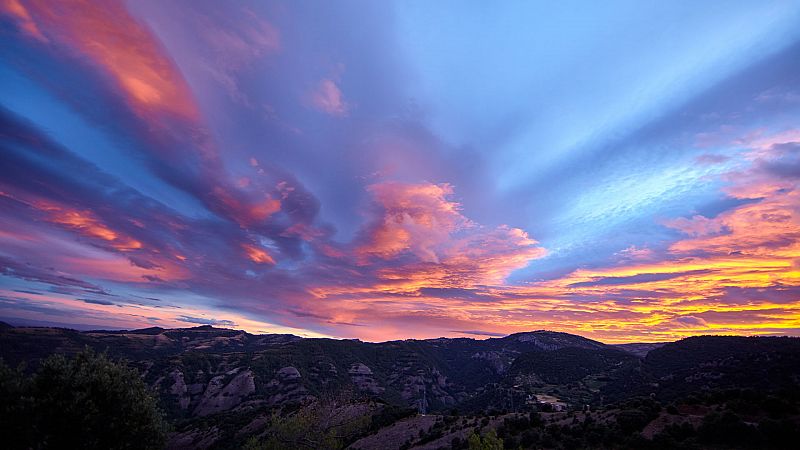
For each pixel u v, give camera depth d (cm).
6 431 1764
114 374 2167
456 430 6303
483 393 15862
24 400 1822
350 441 7212
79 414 1902
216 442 8694
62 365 2062
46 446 1816
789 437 3009
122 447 2009
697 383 8575
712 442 3322
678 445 3384
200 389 15888
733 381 7906
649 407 4656
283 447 4491
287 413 8888
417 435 6744
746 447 3120
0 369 1895
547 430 4938
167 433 2312
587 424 4700
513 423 5656
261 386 16212
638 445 3666
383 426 7750
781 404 3584
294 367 17800
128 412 2114
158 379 15562
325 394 6756
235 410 13925
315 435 4609
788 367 7712
